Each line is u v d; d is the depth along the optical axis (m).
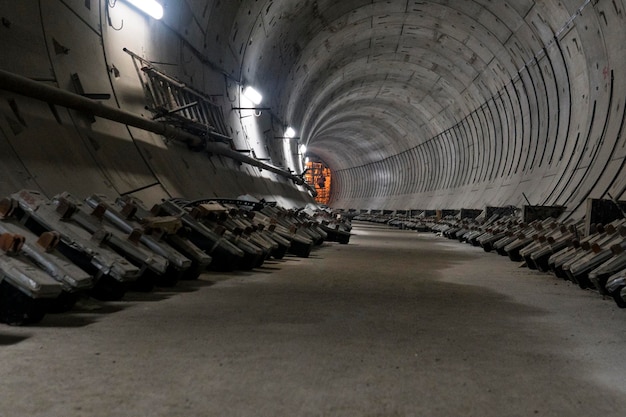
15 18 7.20
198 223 7.86
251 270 8.46
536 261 9.32
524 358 3.68
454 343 4.08
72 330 3.99
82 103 7.75
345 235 16.36
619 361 3.66
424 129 41.81
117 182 8.10
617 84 15.72
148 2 10.16
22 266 4.00
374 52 30.11
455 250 14.98
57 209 4.97
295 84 28.64
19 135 6.38
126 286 5.30
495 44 23.78
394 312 5.34
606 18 15.44
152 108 10.48
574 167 17.48
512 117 25.81
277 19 19.72
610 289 5.88
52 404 2.52
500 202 24.98
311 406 2.64
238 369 3.21
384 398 2.79
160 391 2.76
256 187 17.98
